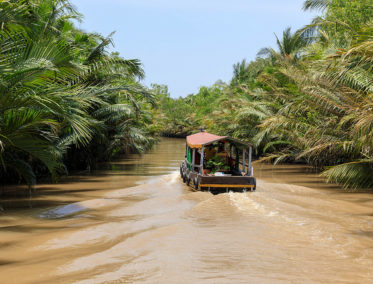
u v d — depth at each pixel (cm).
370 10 2036
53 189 1367
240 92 3822
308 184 1534
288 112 1848
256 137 2325
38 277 539
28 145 1051
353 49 1152
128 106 2012
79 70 1118
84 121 1116
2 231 803
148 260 607
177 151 3675
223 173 1352
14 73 919
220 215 914
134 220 894
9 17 962
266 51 3531
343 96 1480
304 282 515
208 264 588
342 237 734
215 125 3809
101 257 625
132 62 1859
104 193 1285
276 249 663
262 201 1064
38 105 992
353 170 1387
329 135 1642
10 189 1359
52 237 753
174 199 1147
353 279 526
